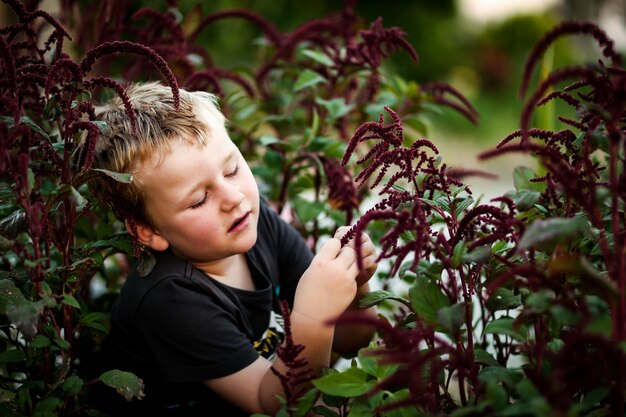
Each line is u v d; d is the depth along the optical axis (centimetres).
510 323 108
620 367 93
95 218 201
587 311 100
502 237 111
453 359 109
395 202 121
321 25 215
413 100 215
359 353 115
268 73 231
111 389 158
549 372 105
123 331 153
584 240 125
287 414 115
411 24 983
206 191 143
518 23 1023
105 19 205
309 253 182
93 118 134
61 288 133
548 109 198
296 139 218
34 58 150
